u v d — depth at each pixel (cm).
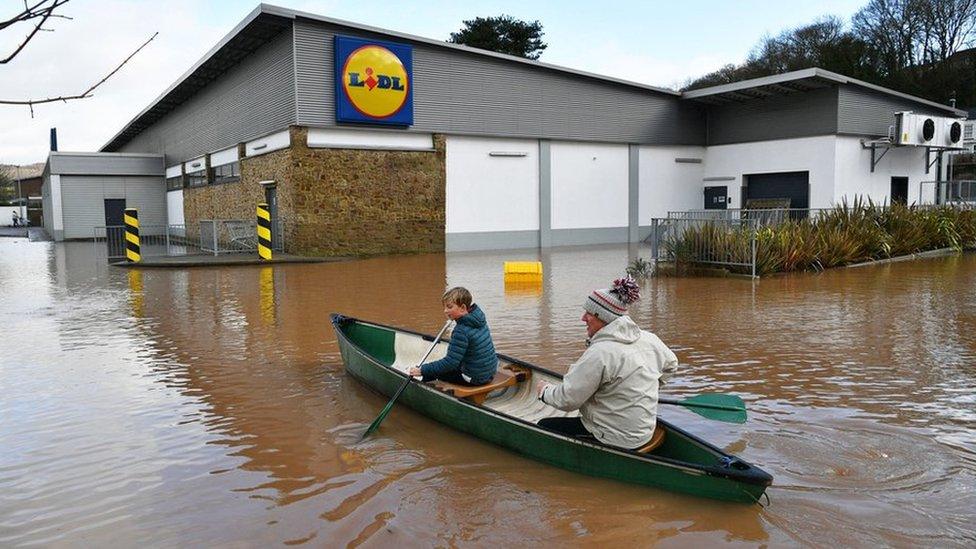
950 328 840
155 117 3412
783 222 1538
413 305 1084
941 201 2523
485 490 409
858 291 1160
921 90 3916
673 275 1431
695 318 935
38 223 5984
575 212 2439
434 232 2131
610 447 405
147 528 371
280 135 1962
